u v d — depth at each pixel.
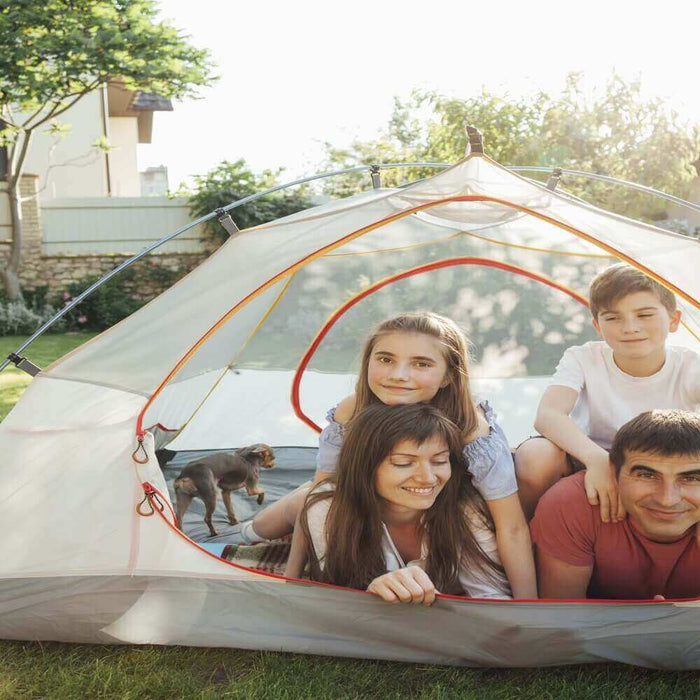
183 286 2.35
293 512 2.43
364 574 1.97
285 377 4.07
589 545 1.93
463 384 2.06
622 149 6.83
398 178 9.22
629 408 2.43
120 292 9.88
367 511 1.94
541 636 1.85
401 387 2.00
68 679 1.88
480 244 3.76
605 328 2.34
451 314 4.01
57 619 2.02
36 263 9.84
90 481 2.16
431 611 1.90
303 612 1.97
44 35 8.95
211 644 1.98
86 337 8.75
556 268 3.76
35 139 11.53
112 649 2.03
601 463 1.96
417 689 1.85
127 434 2.20
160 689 1.84
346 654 1.93
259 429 3.81
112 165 16.38
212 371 3.95
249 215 10.36
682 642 1.84
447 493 1.99
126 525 2.12
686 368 2.40
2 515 2.13
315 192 12.18
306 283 3.82
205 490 2.82
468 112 7.12
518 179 2.27
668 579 1.93
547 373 4.07
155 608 2.01
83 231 10.21
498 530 2.00
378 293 3.97
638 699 1.78
